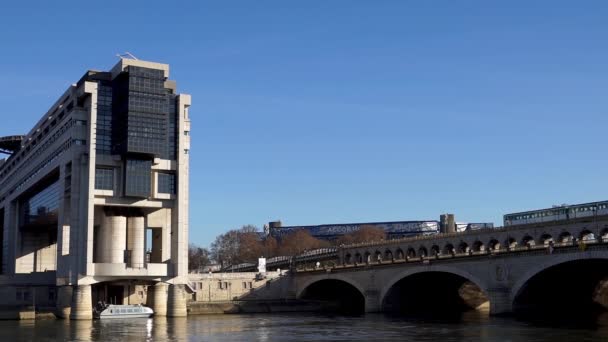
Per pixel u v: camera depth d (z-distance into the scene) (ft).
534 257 406.82
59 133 569.64
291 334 352.08
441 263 482.69
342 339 321.11
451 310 584.81
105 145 528.63
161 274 529.86
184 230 546.26
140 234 560.20
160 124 529.04
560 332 325.01
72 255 513.86
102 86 536.42
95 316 522.88
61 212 545.03
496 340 296.30
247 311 603.67
